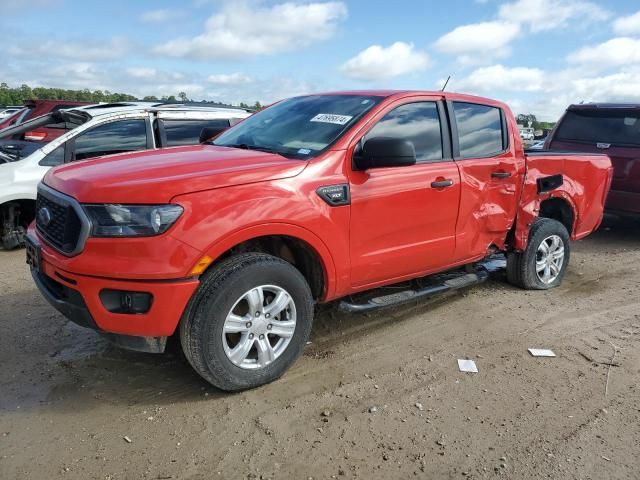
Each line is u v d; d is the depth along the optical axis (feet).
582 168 19.01
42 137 25.66
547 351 13.61
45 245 11.09
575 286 19.12
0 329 14.10
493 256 18.84
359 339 14.06
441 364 12.80
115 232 9.68
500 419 10.58
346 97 14.28
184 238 9.82
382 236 13.00
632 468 9.23
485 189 15.29
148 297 9.88
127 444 9.54
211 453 9.35
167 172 10.61
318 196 11.57
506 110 16.66
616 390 11.79
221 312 10.33
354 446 9.63
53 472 8.80
